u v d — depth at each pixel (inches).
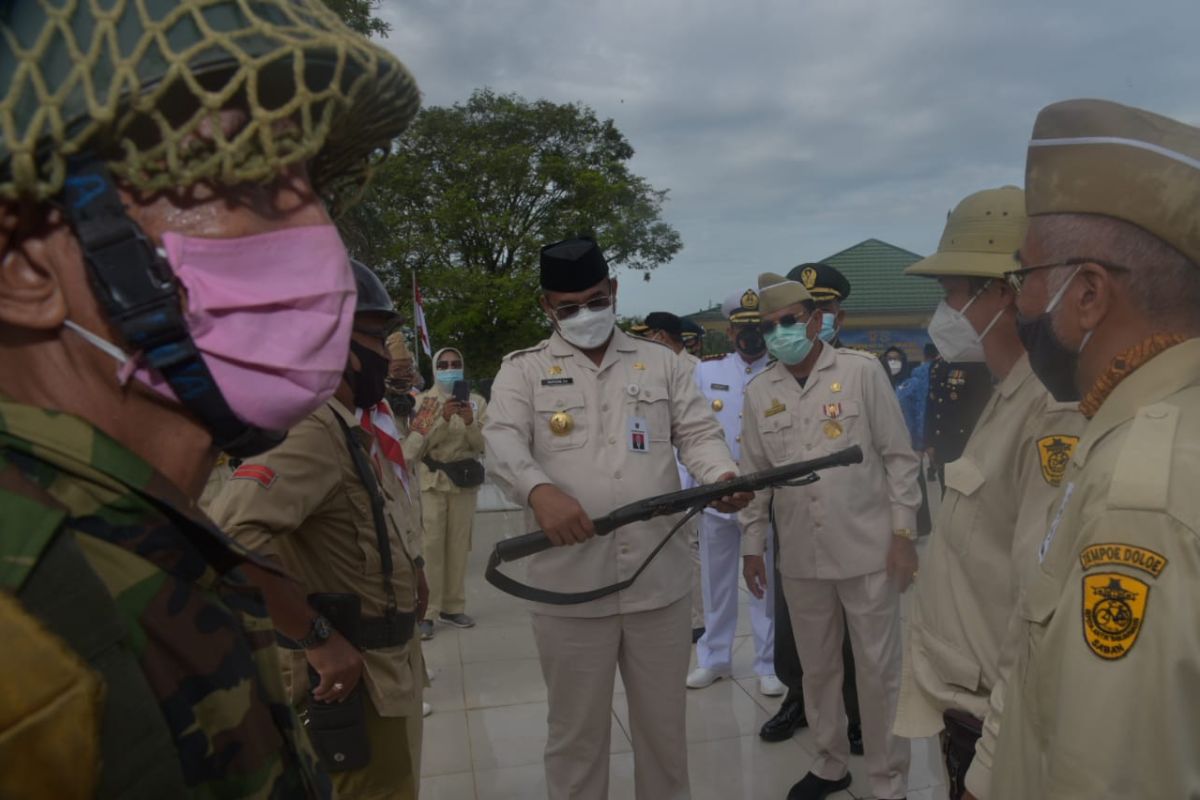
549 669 105.4
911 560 121.0
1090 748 36.5
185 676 26.7
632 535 103.7
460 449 201.2
